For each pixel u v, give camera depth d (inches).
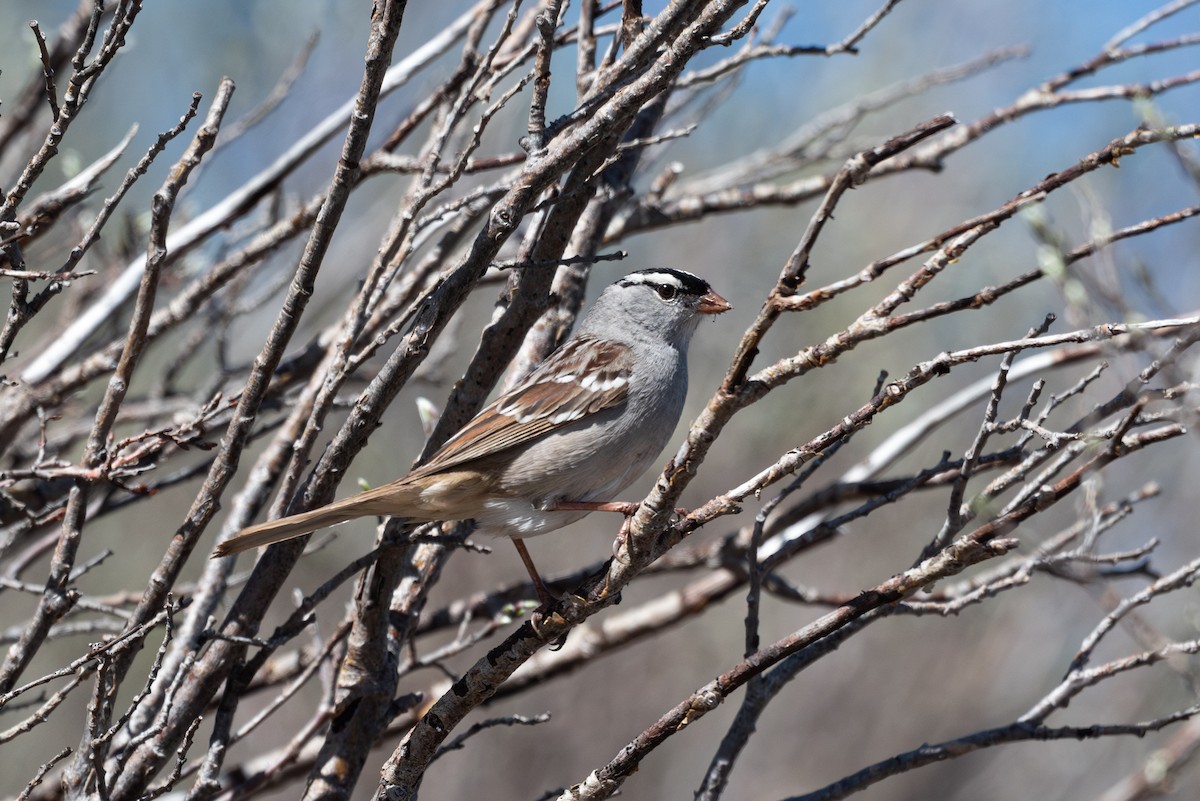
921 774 712.4
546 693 707.4
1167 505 656.4
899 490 285.0
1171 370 218.4
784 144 512.7
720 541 419.8
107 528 618.8
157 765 293.6
